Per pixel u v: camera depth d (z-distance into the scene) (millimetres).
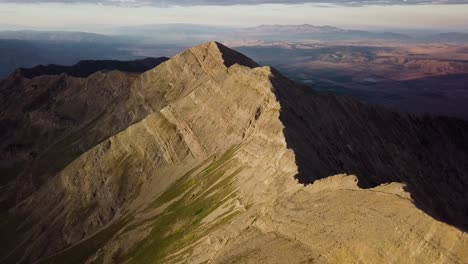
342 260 50750
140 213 117250
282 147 89125
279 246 58312
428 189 124938
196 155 125250
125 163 138875
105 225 125062
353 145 119312
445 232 45938
